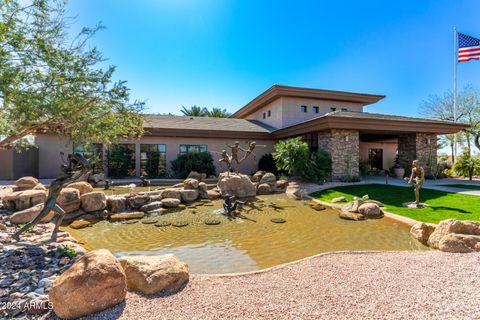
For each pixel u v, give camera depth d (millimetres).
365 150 22844
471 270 3852
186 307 2875
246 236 6629
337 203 10148
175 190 10992
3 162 14438
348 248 5703
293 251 5559
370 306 2857
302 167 14430
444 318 2600
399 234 6594
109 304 2844
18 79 4617
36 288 3271
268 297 3107
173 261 3680
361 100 22062
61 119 5668
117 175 17219
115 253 5477
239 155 20312
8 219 6559
